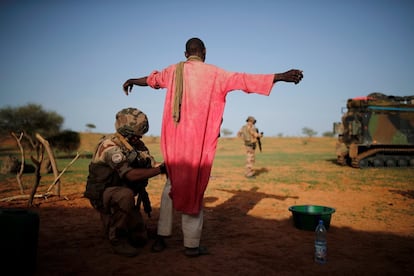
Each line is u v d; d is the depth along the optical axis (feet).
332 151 148.87
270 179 42.73
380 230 18.31
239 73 12.75
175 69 13.42
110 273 11.81
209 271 12.10
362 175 48.01
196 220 13.44
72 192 31.24
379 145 63.98
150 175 13.38
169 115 13.30
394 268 12.60
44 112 94.73
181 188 12.94
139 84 14.66
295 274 11.94
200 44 13.89
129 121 14.11
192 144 12.87
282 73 11.93
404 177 45.37
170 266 12.56
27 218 11.27
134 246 14.90
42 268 12.16
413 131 62.95
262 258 13.58
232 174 49.65
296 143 211.82
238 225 19.33
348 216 21.75
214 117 13.07
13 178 43.21
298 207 19.85
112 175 13.93
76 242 15.48
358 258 13.70
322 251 13.04
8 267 11.00
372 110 61.36
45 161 50.90
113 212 13.52
